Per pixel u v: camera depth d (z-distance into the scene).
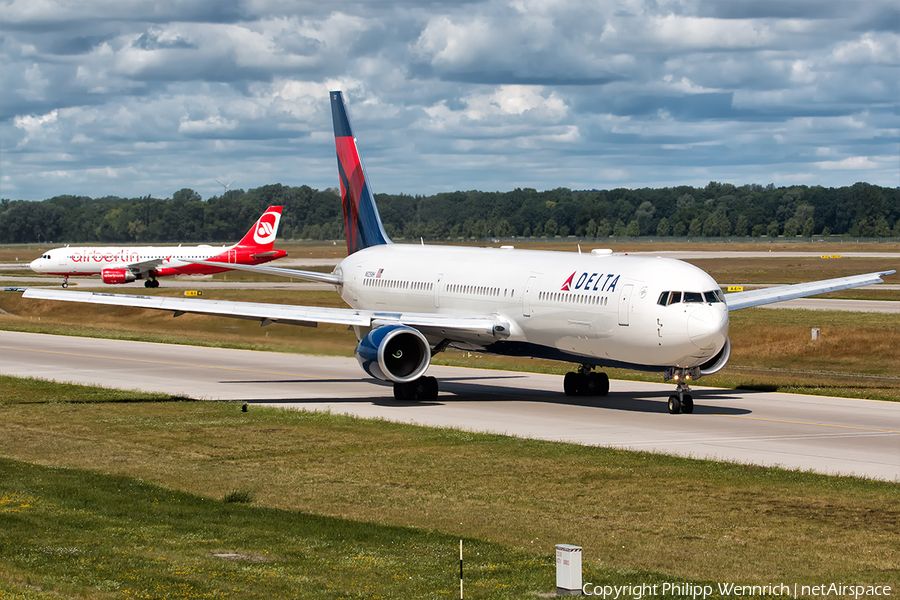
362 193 180.00
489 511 75.44
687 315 114.38
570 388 144.88
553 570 58.59
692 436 109.12
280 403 136.50
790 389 147.75
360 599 52.97
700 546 65.56
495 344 140.88
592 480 86.25
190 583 55.47
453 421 120.50
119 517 71.94
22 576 56.38
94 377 164.00
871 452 99.50
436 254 157.62
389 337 128.50
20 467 91.12
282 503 78.12
